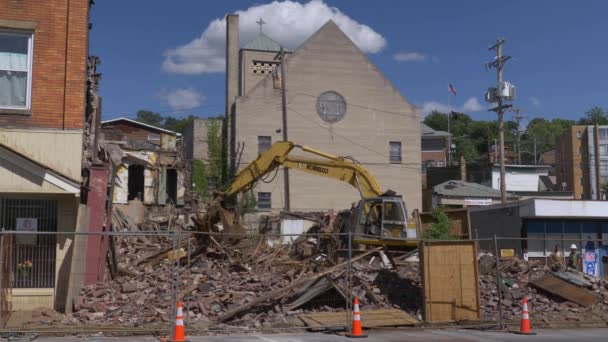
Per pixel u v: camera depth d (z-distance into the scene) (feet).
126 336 38.04
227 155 152.97
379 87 159.63
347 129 155.84
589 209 100.07
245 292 48.26
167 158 138.41
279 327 42.29
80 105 47.70
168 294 46.57
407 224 68.33
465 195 169.27
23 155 44.14
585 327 47.67
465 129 385.70
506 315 50.29
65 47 47.98
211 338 38.09
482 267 61.87
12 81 46.98
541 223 101.71
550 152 352.08
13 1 47.11
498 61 126.93
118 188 127.44
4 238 43.06
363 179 73.26
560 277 59.47
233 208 72.95
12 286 44.93
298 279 50.24
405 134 159.94
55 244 46.65
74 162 46.78
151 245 78.23
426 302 46.14
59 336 37.42
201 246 65.05
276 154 74.95
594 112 438.40
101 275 49.37
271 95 151.74
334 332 41.39
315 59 155.63
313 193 150.00
